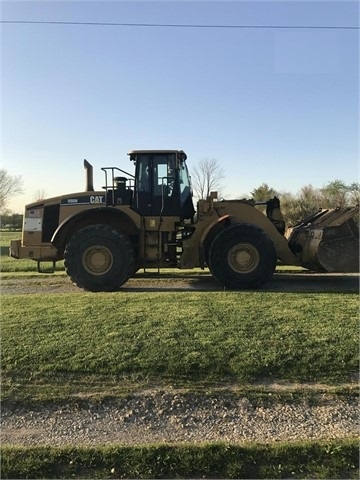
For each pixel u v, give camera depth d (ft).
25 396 14.32
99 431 13.05
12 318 19.98
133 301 23.03
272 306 21.58
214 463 11.43
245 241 28.55
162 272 37.19
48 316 20.16
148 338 17.35
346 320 19.19
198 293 25.38
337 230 28.66
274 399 14.14
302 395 14.29
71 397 14.24
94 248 28.94
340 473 11.16
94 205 30.83
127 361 15.72
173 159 30.55
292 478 11.03
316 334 17.54
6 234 93.61
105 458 11.56
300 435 12.73
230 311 20.68
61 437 12.80
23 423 13.41
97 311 20.94
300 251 30.71
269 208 32.45
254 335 17.52
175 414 13.69
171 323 18.93
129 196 30.60
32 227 31.07
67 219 29.81
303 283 31.32
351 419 13.37
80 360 15.84
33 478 11.07
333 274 36.01
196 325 18.63
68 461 11.53
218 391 14.44
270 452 11.69
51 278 36.01
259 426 13.16
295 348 16.39
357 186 69.10
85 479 11.03
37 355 16.19
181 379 14.98
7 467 11.33
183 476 11.18
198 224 30.12
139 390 14.53
